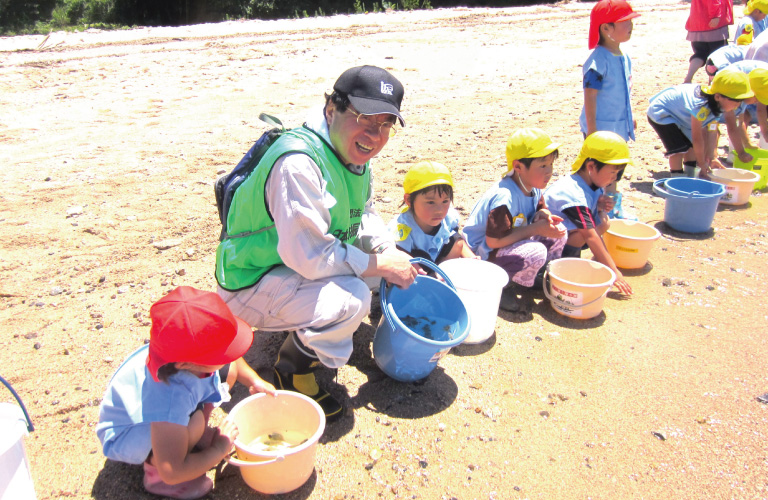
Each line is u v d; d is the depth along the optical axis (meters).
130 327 3.52
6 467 2.06
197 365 2.25
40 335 3.43
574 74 9.98
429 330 3.31
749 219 5.14
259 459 2.34
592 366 3.31
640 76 9.80
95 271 4.10
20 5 29.42
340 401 3.01
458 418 2.92
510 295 3.98
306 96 8.45
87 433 2.77
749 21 7.95
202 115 7.63
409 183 3.58
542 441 2.79
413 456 2.70
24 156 6.17
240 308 2.90
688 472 2.63
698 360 3.35
